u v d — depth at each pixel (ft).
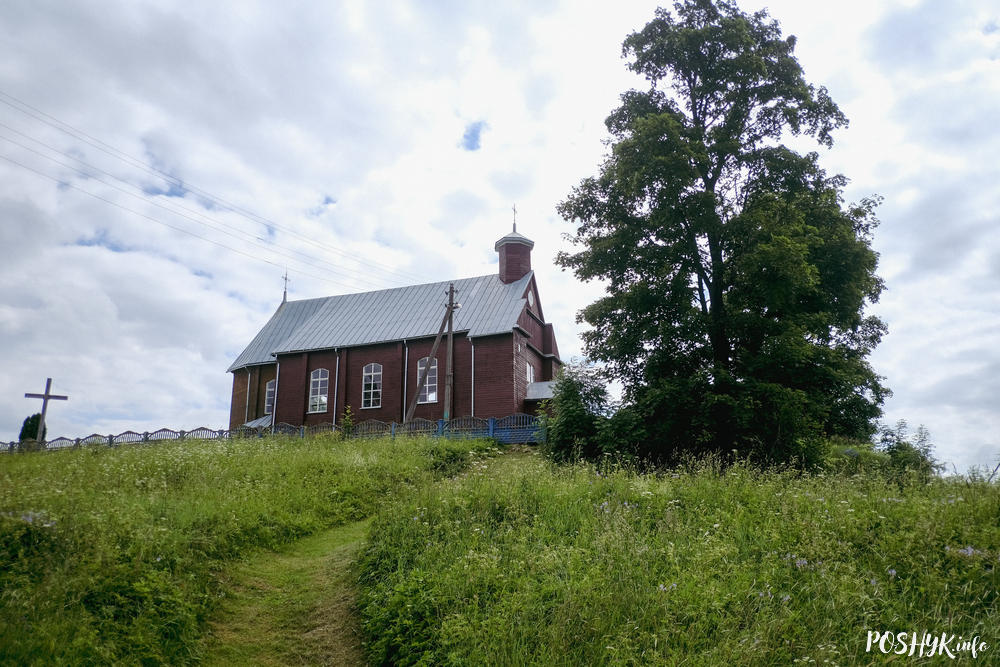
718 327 71.41
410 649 24.08
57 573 25.81
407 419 109.19
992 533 25.58
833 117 78.69
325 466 61.36
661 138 70.79
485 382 126.52
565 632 21.94
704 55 77.00
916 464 47.42
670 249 72.02
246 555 37.35
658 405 66.95
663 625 21.79
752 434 63.98
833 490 35.12
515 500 36.17
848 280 77.05
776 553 26.32
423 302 146.41
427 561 30.25
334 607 30.99
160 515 36.91
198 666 25.44
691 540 28.99
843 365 71.20
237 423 158.40
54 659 21.71
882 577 23.88
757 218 68.18
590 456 69.92
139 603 26.48
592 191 79.82
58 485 39.91
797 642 20.29
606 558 26.96
